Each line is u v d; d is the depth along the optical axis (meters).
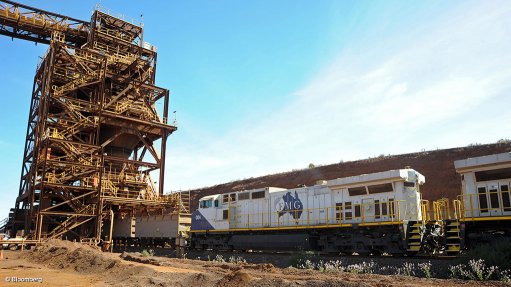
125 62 40.12
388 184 20.77
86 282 13.50
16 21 41.72
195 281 12.02
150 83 43.62
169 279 12.70
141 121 38.44
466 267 13.96
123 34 44.62
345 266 17.69
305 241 23.36
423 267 14.34
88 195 34.81
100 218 32.91
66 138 34.66
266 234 25.88
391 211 19.89
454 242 17.69
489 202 17.08
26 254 25.44
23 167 40.19
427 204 21.00
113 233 41.09
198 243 30.61
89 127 36.47
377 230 20.44
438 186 43.22
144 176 39.62
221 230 28.75
